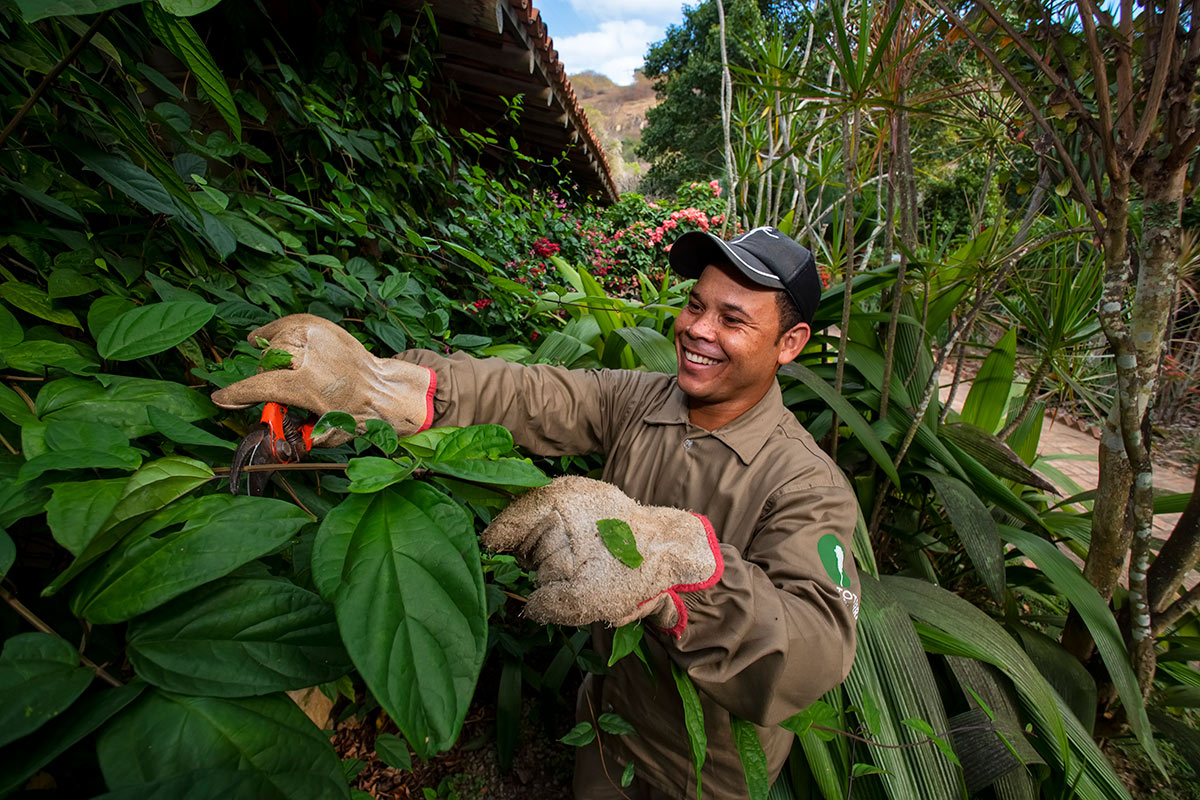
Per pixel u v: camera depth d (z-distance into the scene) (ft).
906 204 5.92
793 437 3.22
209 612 1.49
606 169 20.80
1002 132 5.19
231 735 1.33
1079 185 3.79
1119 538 4.66
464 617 1.36
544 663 5.88
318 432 1.86
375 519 1.57
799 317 3.14
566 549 2.01
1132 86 3.59
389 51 8.45
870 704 3.19
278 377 2.30
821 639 2.26
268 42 4.90
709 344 3.03
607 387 3.83
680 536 2.15
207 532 1.46
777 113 8.02
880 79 3.94
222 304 2.82
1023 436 7.16
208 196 2.97
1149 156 3.58
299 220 4.26
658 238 21.47
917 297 6.37
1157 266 3.69
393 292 3.93
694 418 3.41
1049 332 5.97
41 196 2.15
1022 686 4.00
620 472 3.57
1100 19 3.33
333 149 5.51
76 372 1.80
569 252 14.61
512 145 10.05
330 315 3.70
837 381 5.11
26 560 2.27
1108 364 11.78
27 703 1.15
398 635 1.31
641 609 2.03
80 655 1.35
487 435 1.79
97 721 1.24
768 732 3.18
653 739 3.51
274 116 5.45
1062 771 4.05
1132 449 4.12
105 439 1.59
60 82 2.27
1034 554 4.99
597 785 3.99
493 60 9.44
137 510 1.49
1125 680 4.36
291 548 2.56
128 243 2.71
